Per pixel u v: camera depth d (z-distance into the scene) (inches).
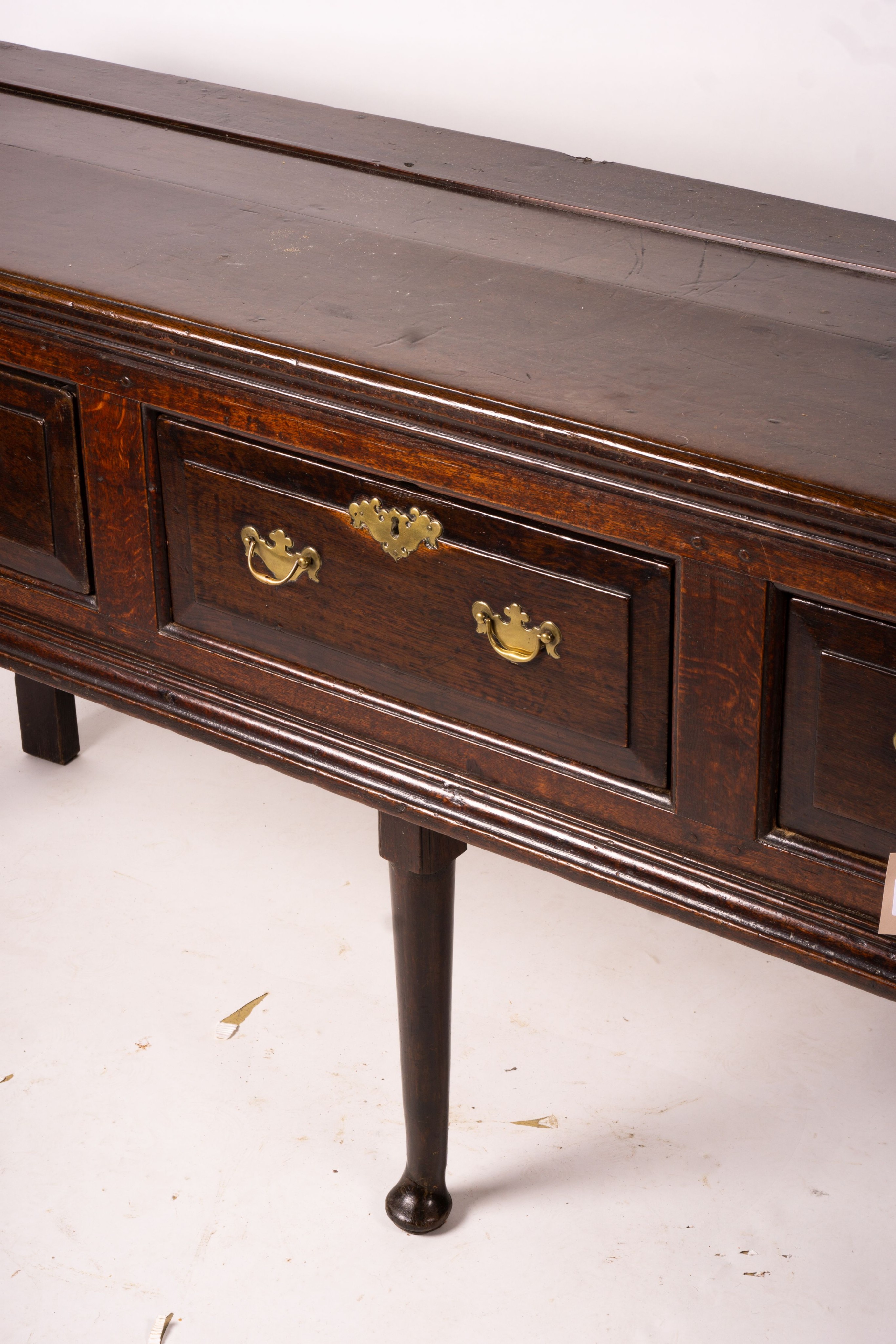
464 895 65.7
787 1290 47.9
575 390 34.8
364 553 38.2
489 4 58.5
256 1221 50.5
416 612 38.1
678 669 34.3
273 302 39.6
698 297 41.7
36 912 63.7
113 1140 53.3
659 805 36.4
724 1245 49.5
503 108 60.2
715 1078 56.1
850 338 38.9
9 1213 50.6
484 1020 58.8
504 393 34.3
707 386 35.3
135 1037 57.6
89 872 66.2
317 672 41.4
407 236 45.9
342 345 36.8
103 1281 48.3
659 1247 49.5
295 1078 55.9
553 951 62.4
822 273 44.0
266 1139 53.4
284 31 63.4
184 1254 49.3
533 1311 47.4
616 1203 51.1
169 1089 55.4
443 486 35.7
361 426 36.2
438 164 53.0
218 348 37.1
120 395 40.4
